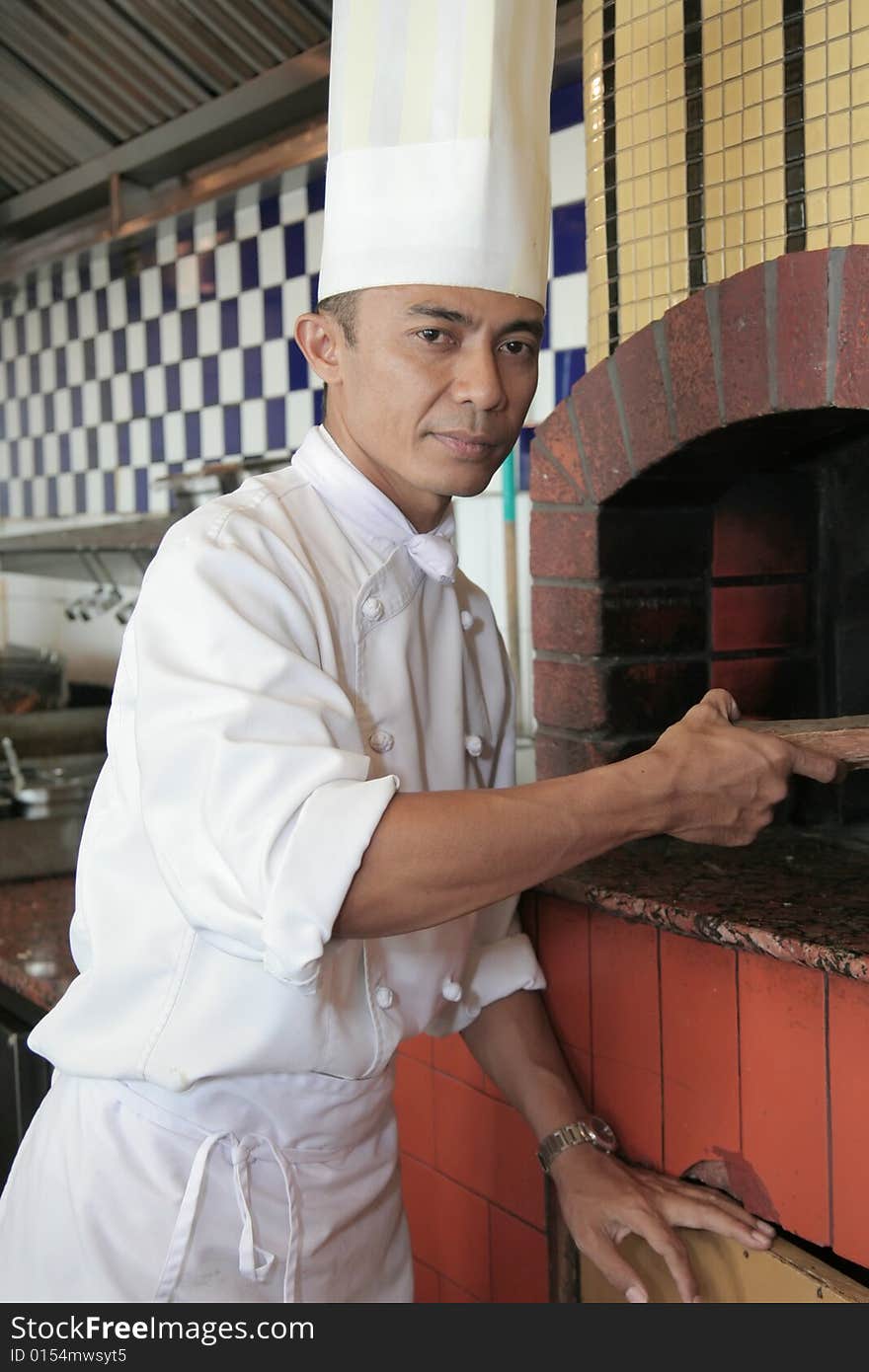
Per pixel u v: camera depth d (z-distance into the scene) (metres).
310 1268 1.13
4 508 4.14
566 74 2.05
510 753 1.41
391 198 0.99
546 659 1.55
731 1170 1.21
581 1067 1.40
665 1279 1.30
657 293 1.38
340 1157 1.18
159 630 0.96
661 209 1.36
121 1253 1.05
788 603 1.58
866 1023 1.05
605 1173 1.23
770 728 1.09
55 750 2.89
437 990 1.22
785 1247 1.16
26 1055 1.84
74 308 3.58
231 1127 1.08
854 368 1.13
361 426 1.04
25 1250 1.11
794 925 1.12
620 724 1.48
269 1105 1.09
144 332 3.29
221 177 2.65
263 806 0.89
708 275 1.31
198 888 0.90
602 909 1.28
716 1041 1.21
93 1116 1.09
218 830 0.90
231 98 2.39
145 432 3.34
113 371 3.44
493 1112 1.53
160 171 2.81
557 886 1.35
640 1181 1.23
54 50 2.63
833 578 1.55
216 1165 1.07
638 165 1.38
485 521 2.36
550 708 1.55
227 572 0.97
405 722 1.13
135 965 1.06
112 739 1.10
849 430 1.43
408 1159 1.70
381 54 1.00
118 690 1.10
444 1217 1.64
